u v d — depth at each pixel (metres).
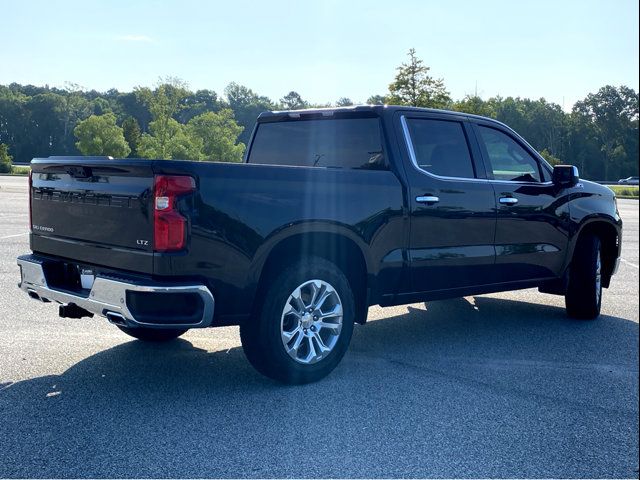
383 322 6.60
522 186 6.04
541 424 3.90
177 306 3.90
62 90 150.00
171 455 3.40
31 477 3.12
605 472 3.29
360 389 4.48
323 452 3.46
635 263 11.88
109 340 5.63
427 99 39.94
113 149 98.31
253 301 4.33
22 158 123.81
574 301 6.72
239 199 4.11
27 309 6.69
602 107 116.50
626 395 4.43
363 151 5.33
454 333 6.13
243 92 155.62
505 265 5.91
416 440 3.63
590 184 6.92
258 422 3.86
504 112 121.19
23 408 4.01
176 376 4.70
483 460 3.40
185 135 89.81
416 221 5.14
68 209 4.48
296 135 5.90
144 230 3.93
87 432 3.67
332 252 4.72
